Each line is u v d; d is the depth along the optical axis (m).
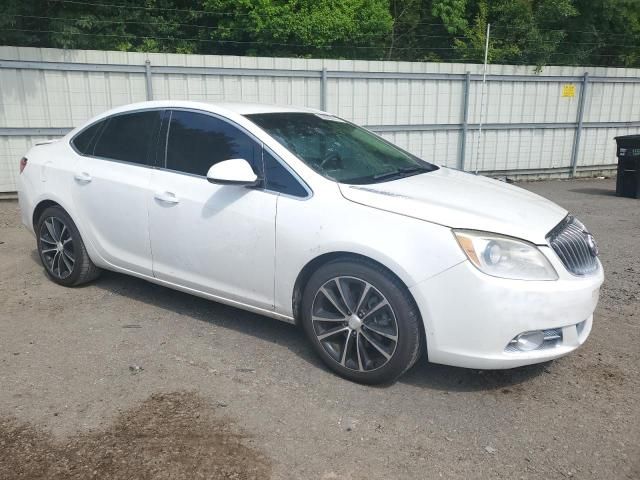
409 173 4.25
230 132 4.06
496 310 3.18
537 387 3.62
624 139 10.91
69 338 4.13
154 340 4.12
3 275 5.46
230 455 2.86
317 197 3.61
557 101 13.18
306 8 15.59
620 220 8.91
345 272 3.48
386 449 2.96
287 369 3.74
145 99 10.10
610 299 5.27
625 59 20.62
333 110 11.37
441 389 3.56
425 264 3.25
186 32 16.02
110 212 4.56
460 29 18.20
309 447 2.95
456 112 12.36
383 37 18.00
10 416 3.15
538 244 3.30
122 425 3.08
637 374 3.81
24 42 12.91
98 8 14.21
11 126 9.48
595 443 3.06
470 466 2.85
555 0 17.56
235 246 3.88
